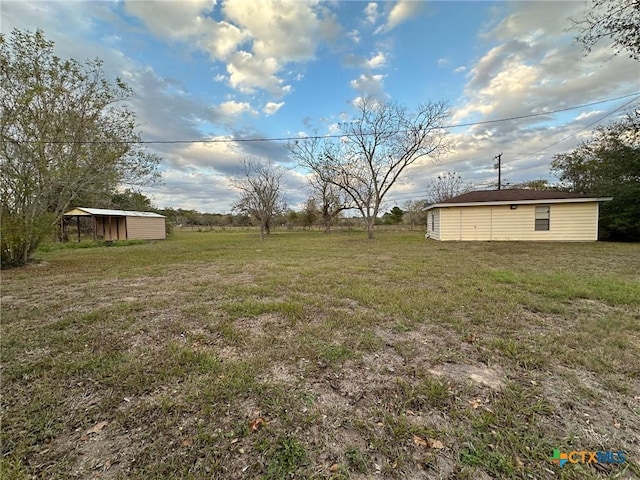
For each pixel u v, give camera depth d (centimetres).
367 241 1534
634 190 1180
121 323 324
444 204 1409
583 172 1510
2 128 736
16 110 745
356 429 156
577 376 205
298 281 528
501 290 435
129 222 2062
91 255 1051
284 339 274
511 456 136
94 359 239
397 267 662
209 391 191
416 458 136
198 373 216
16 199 790
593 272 570
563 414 165
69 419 167
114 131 973
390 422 161
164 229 2314
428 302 379
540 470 128
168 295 446
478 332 286
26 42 761
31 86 769
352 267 673
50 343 273
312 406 176
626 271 577
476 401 178
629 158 1190
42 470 132
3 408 177
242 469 132
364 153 1698
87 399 187
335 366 223
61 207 929
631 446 141
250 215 2823
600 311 341
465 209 1403
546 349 246
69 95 856
